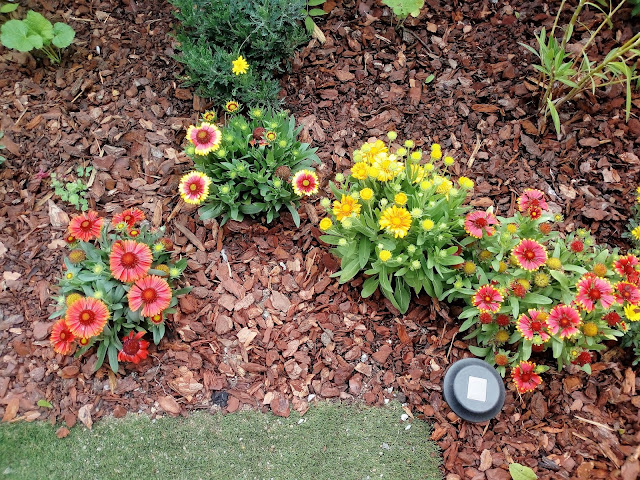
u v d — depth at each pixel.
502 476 1.04
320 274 1.26
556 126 1.27
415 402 1.13
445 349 1.18
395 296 1.20
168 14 1.57
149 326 1.15
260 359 1.17
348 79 1.49
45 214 1.32
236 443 1.09
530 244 1.08
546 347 1.12
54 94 1.46
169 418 1.12
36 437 1.09
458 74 1.49
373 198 1.14
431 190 1.11
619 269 1.08
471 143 1.40
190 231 1.31
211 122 1.29
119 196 1.35
